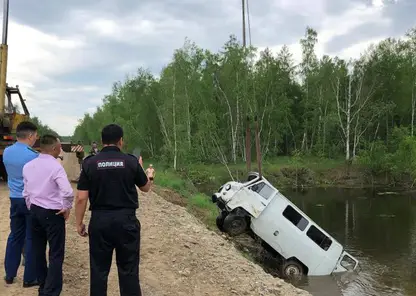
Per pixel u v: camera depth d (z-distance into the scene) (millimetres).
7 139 15320
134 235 4309
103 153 4352
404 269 15648
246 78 48562
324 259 15164
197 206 19734
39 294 5137
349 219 25578
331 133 56781
